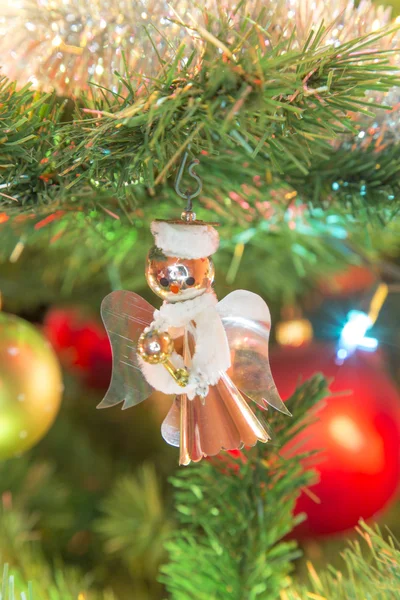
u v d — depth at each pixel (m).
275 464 0.30
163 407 0.49
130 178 0.24
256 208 0.33
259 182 0.32
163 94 0.21
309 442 0.32
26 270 0.47
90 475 0.48
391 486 0.33
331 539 0.42
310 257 0.41
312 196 0.31
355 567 0.28
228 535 0.30
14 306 0.49
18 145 0.24
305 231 0.38
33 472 0.47
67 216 0.32
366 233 0.36
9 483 0.46
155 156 0.23
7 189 0.26
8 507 0.42
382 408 0.33
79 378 0.48
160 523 0.43
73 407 0.51
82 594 0.33
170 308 0.24
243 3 0.22
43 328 0.48
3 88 0.25
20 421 0.33
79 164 0.24
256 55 0.21
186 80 0.22
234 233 0.38
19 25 0.25
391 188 0.30
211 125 0.21
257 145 0.21
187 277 0.24
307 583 0.35
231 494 0.30
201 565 0.30
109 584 0.43
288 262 0.45
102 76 0.25
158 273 0.24
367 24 0.27
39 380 0.34
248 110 0.21
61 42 0.25
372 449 0.32
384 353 0.43
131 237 0.37
